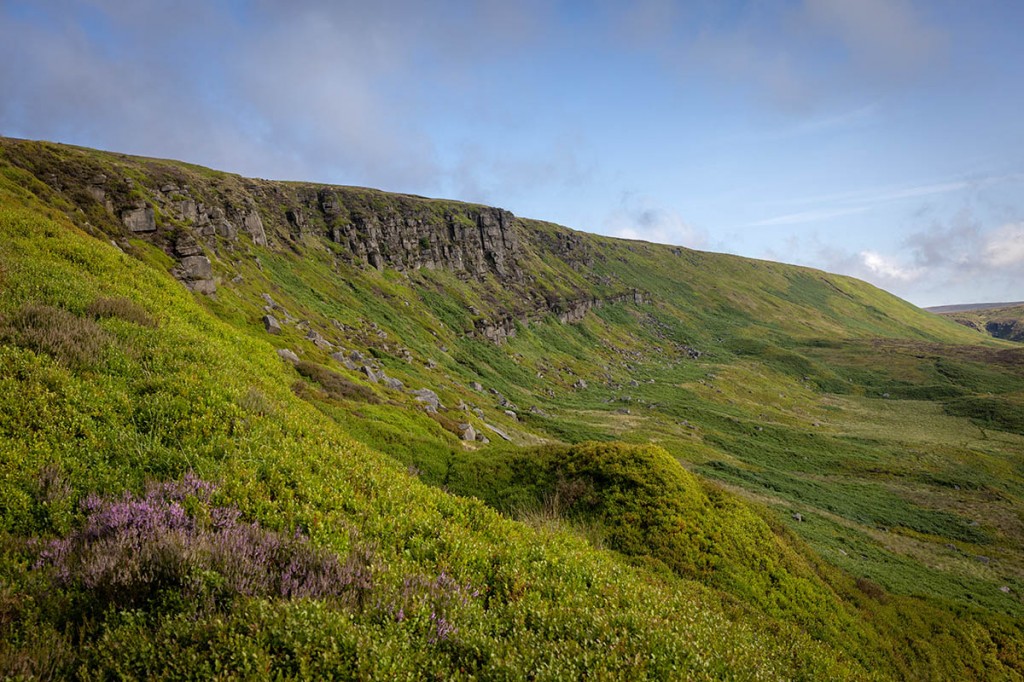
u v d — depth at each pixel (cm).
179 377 1458
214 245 7969
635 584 1136
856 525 6222
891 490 8181
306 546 827
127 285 2459
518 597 912
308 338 6656
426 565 964
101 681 523
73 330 1483
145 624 600
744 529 2714
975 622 3125
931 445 11006
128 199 6034
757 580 2348
